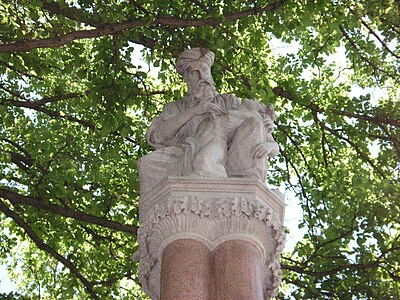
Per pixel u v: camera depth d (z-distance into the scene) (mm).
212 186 5754
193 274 5359
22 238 11914
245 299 5223
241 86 10273
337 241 10953
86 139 11141
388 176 11914
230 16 8664
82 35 7992
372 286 10625
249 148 6277
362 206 10844
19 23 8609
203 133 6348
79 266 11055
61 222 10922
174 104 6973
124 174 11477
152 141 6770
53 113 11000
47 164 10602
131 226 10172
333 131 11773
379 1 9953
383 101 12078
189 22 8398
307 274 10656
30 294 12703
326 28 10250
